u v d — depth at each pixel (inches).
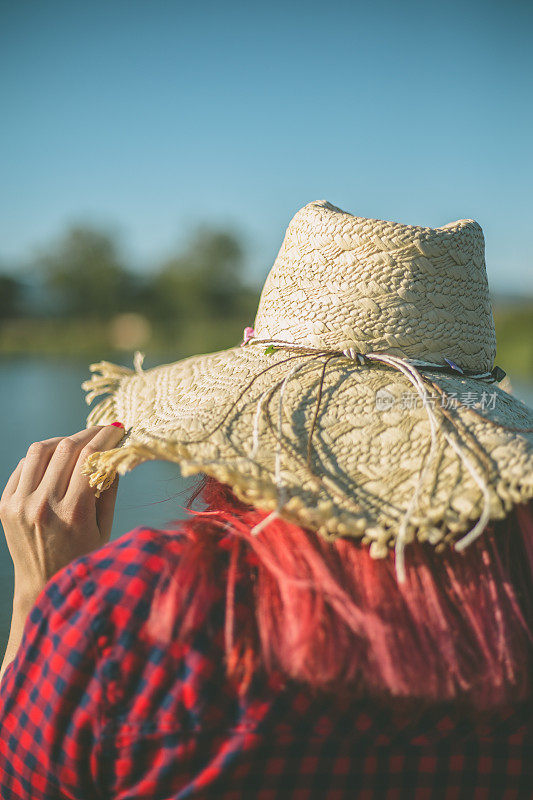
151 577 29.5
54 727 28.5
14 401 242.5
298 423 33.7
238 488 29.0
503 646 28.9
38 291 1157.1
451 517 29.3
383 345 37.8
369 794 29.2
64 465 37.4
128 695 28.2
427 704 28.8
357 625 27.8
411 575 29.1
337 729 28.6
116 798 28.9
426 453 32.0
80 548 36.9
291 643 27.6
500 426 32.9
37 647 29.9
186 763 27.8
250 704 28.0
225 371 39.3
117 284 1213.1
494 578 30.1
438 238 38.6
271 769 28.2
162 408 39.8
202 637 28.4
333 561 29.2
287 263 41.1
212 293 1223.5
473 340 39.8
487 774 30.5
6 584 91.0
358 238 38.5
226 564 30.0
